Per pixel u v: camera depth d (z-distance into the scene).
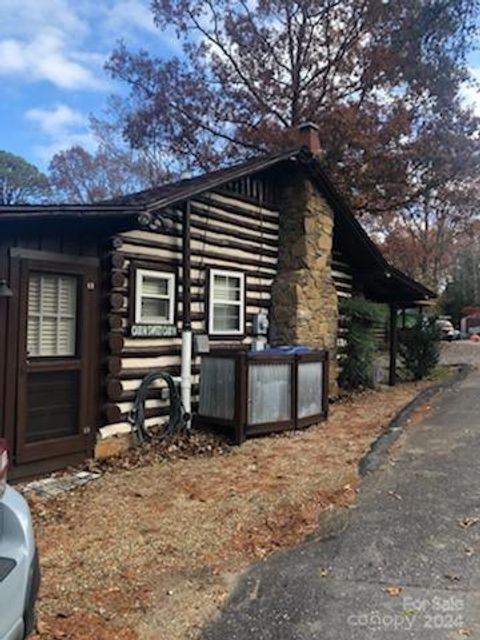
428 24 8.28
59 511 4.31
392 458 5.55
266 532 3.86
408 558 3.33
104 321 5.99
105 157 29.67
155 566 3.35
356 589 2.99
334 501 4.41
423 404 8.62
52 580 3.17
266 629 2.64
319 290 9.09
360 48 16.17
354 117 15.25
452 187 16.77
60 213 4.96
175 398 6.88
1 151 31.38
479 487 4.54
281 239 9.02
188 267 6.99
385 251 24.92
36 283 5.36
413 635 2.53
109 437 6.00
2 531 2.25
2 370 4.98
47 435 5.38
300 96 17.22
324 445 6.36
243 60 17.94
